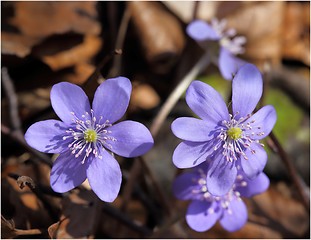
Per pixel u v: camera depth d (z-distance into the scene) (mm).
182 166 156
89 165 158
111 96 158
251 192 177
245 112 161
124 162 217
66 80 225
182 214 194
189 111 233
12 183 186
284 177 228
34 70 224
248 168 161
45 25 223
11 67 220
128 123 158
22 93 219
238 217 178
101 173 157
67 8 229
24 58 219
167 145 225
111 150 158
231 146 160
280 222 219
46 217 182
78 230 173
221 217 178
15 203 183
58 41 228
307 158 232
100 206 177
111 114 158
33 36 220
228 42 235
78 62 229
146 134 156
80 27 229
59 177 159
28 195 184
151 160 220
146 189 210
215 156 161
